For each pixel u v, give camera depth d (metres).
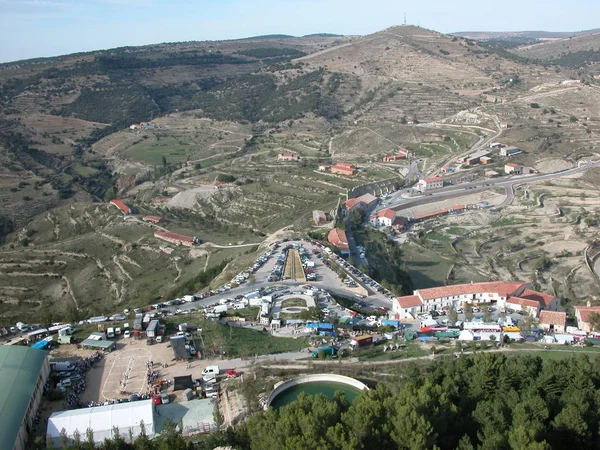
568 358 130.50
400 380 123.75
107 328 159.25
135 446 100.56
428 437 94.31
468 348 148.62
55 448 106.38
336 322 164.12
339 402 105.44
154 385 126.25
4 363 121.88
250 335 155.00
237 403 117.81
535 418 101.69
